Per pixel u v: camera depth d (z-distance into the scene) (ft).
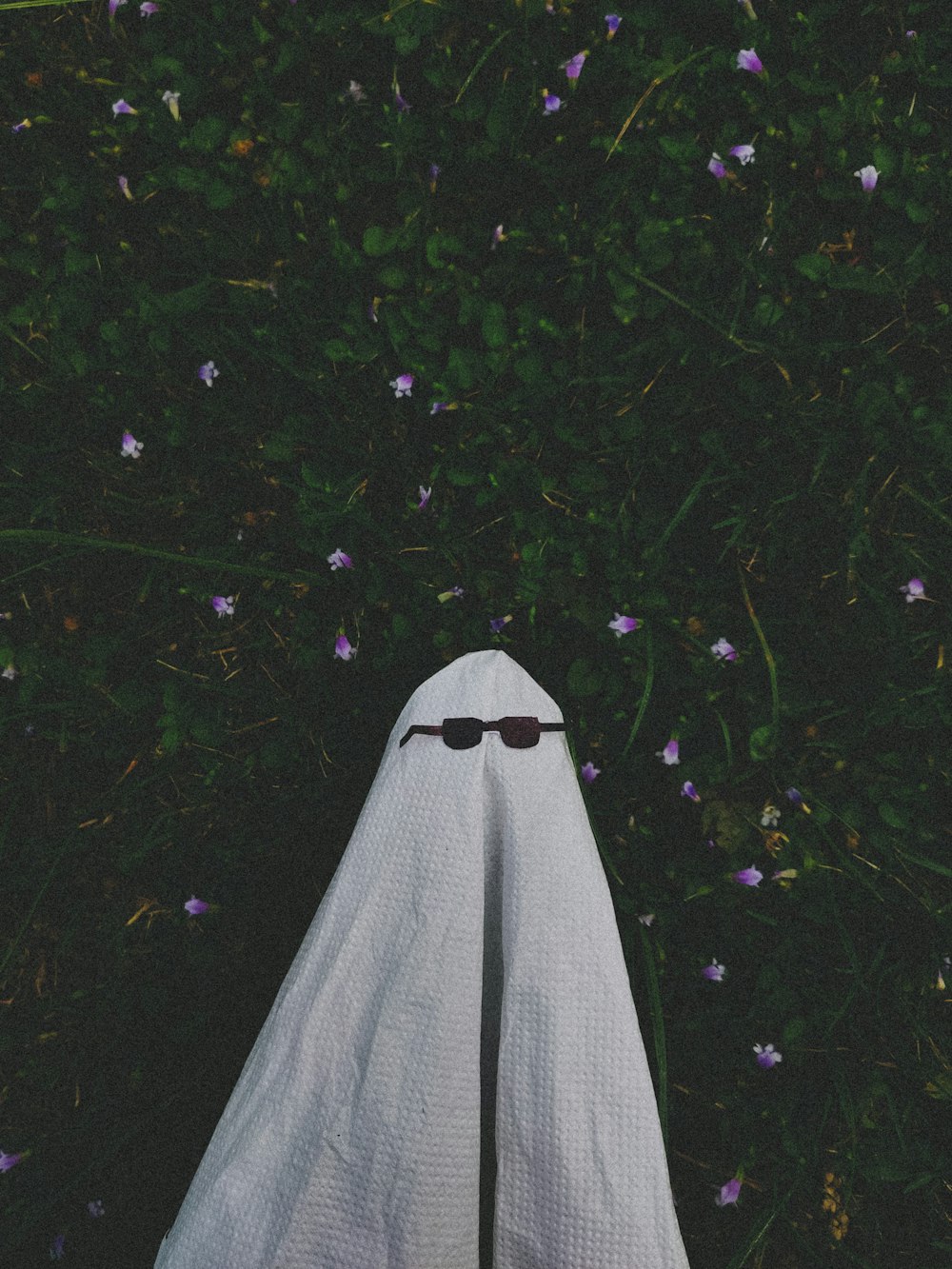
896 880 4.04
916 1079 3.99
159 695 4.24
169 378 4.14
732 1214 4.06
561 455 4.08
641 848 4.12
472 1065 3.16
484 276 4.01
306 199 4.03
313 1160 3.10
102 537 4.21
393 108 3.92
